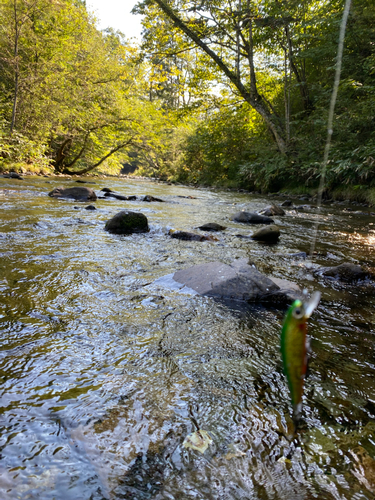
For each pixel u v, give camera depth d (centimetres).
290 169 1608
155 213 750
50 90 1709
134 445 120
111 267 335
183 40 1703
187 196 1284
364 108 1259
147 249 421
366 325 242
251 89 1745
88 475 107
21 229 464
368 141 1265
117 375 162
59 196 847
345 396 157
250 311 254
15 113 1560
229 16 1544
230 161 2266
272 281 290
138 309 243
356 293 314
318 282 341
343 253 486
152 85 1964
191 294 279
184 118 2111
